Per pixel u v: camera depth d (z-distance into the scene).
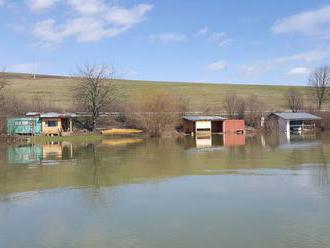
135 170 29.95
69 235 16.23
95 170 30.20
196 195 21.92
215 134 72.56
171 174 28.08
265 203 20.05
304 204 19.70
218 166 31.42
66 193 22.83
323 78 116.12
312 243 14.88
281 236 15.60
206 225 17.00
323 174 27.16
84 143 54.38
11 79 122.12
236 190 22.89
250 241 15.20
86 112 74.81
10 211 19.56
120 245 15.12
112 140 59.62
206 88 128.25
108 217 18.34
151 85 127.81
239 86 136.12
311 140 54.91
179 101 81.75
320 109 91.75
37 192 23.16
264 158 35.78
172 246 14.93
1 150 45.50
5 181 26.33
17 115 69.81
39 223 17.73
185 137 65.81
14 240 15.87
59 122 65.81
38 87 108.88
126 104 78.31
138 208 19.62
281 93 121.50
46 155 39.94
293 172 28.17
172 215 18.42
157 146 48.84
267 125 79.69
